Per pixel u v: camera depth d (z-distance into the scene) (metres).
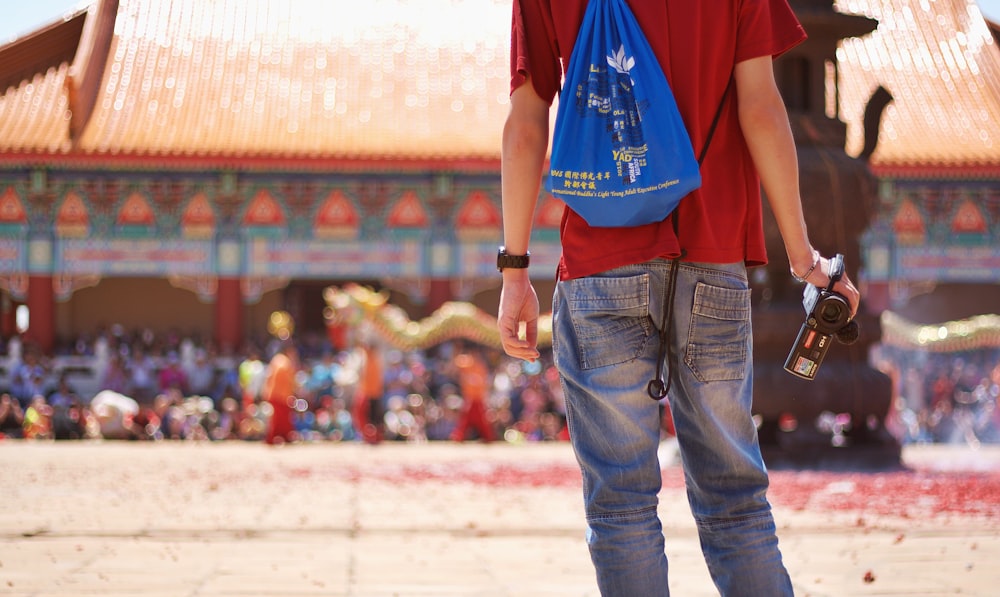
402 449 16.73
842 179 11.41
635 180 2.62
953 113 34.94
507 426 21.09
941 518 7.36
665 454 12.22
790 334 11.52
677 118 2.63
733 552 2.76
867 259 33.22
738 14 2.74
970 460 13.24
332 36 36.62
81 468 12.36
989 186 33.38
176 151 30.48
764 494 2.81
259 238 32.22
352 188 32.31
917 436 21.72
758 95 2.74
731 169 2.79
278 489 10.05
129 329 36.56
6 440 20.05
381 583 5.13
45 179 31.67
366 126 32.41
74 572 5.41
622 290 2.70
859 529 6.81
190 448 16.56
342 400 20.73
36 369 26.30
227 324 32.00
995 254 33.41
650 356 2.74
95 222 32.00
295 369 22.19
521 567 5.62
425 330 21.72
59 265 31.91
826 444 11.64
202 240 32.16
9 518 7.57
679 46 2.70
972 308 38.31
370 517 7.76
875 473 10.91
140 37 35.38
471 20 38.03
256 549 6.25
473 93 34.41
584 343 2.73
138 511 8.11
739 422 2.77
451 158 30.94
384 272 32.34
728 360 2.74
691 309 2.72
